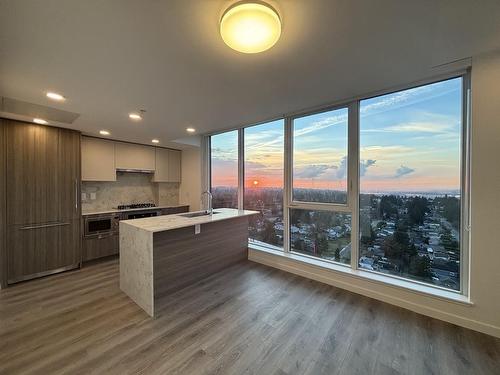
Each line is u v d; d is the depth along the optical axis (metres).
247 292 2.71
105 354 1.72
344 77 2.09
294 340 1.88
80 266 3.56
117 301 2.52
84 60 1.71
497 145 1.83
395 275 2.57
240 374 1.55
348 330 2.01
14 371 1.57
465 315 2.02
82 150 3.86
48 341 1.87
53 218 3.30
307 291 2.72
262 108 2.90
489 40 1.58
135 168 4.55
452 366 1.61
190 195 5.21
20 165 3.03
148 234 2.28
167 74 1.95
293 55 1.70
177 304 2.45
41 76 1.93
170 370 1.58
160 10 1.23
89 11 1.23
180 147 5.03
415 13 1.29
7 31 1.36
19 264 3.01
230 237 3.53
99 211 4.09
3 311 2.32
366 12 1.27
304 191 3.25
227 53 1.66
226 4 1.20
